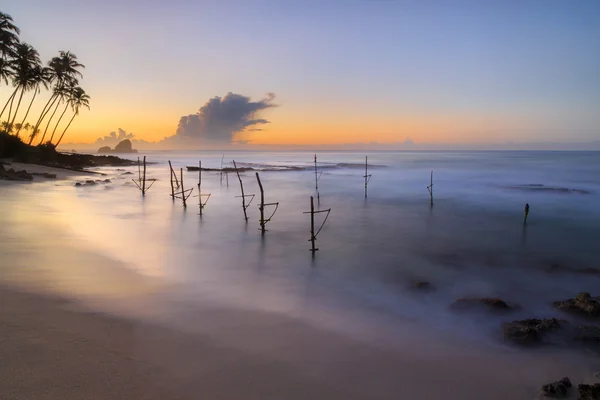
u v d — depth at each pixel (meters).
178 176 57.66
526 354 6.89
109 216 20.86
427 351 6.85
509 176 57.66
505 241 17.59
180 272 11.22
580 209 27.12
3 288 7.47
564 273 12.73
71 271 9.45
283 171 73.69
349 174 65.62
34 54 51.00
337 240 17.30
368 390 5.30
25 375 4.40
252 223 20.86
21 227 14.48
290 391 5.04
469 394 5.46
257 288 10.34
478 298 9.69
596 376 6.15
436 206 28.77
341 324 7.95
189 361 5.48
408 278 12.02
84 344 5.43
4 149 51.38
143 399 4.34
